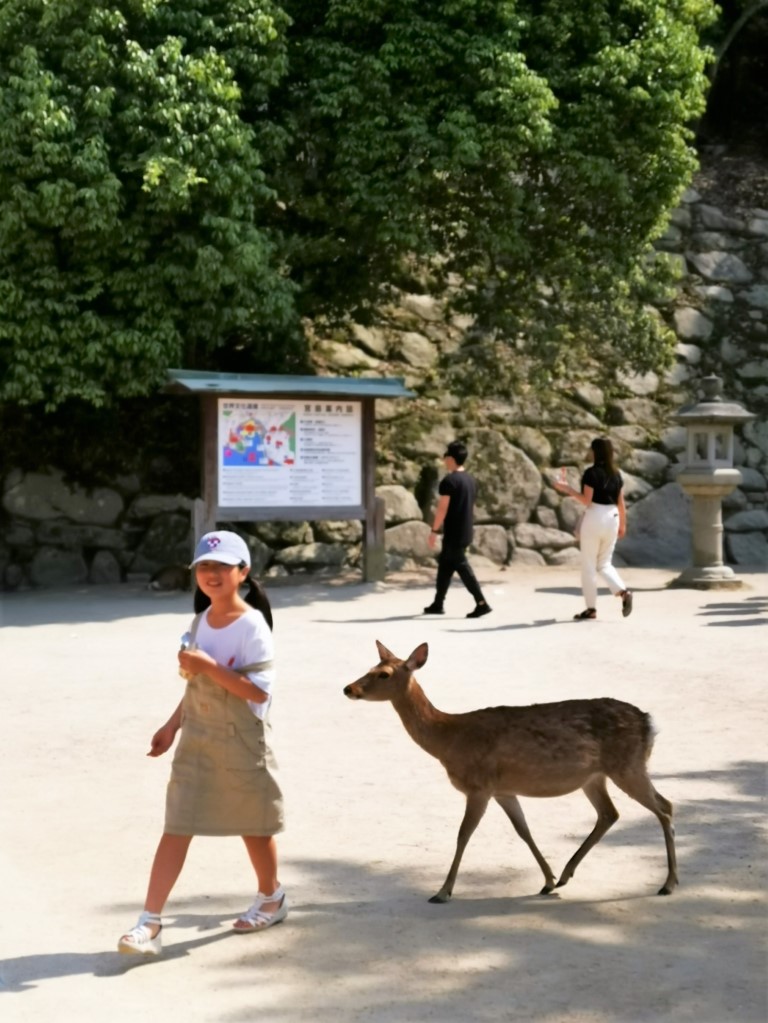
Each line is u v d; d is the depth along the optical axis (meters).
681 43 17.66
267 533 19.12
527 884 5.61
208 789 4.91
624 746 5.39
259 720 4.96
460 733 5.37
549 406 21.48
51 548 18.45
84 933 5.09
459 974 4.55
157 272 16.23
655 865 5.84
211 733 4.91
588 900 5.37
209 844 6.37
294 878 5.76
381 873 5.80
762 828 6.39
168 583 17.56
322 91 17.09
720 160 28.42
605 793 5.62
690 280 24.41
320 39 17.38
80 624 14.19
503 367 21.23
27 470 18.56
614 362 22.27
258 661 4.91
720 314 23.98
